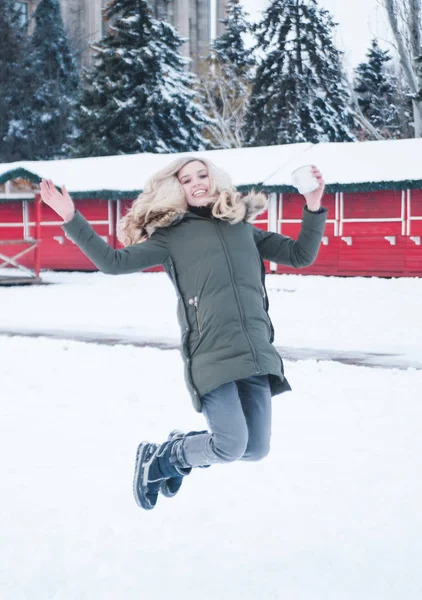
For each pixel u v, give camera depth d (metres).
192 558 3.81
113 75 53.66
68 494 4.86
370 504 4.61
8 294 23.62
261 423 4.02
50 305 19.52
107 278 30.84
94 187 33.41
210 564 3.73
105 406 7.67
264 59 56.25
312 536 4.10
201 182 4.07
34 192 30.23
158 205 4.00
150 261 3.98
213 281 3.93
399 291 22.61
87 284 27.88
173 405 7.70
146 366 10.18
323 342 12.34
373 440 6.19
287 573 3.62
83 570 3.68
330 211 30.88
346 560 3.77
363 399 7.94
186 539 4.07
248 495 4.83
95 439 6.31
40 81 72.50
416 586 3.46
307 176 4.10
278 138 55.22
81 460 5.66
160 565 3.73
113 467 5.46
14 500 4.74
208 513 4.49
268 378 4.12
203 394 3.90
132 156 35.78
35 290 25.27
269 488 4.97
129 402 7.87
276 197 31.52
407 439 6.20
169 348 11.99
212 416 3.90
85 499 4.75
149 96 52.78
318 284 25.94
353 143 32.34
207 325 3.92
